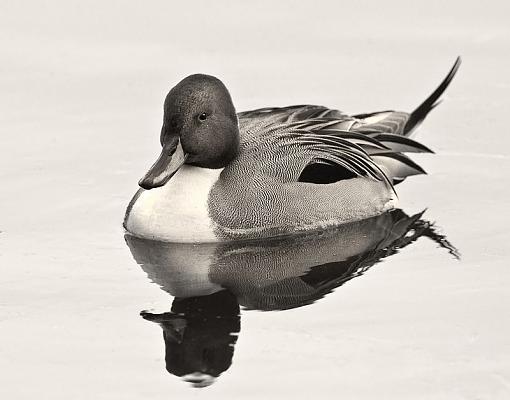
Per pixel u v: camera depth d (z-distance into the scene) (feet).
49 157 57.47
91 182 54.85
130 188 54.34
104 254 47.03
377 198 51.96
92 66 67.82
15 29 71.82
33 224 50.14
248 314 41.52
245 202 48.80
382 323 40.60
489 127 60.70
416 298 42.52
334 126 53.36
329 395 36.09
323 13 73.82
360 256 47.01
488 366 37.63
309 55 68.95
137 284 44.16
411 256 46.70
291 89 65.05
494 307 41.55
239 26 72.38
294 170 50.06
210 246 48.29
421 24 72.13
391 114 56.90
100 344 39.37
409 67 67.36
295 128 52.13
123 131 60.64
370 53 69.00
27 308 42.04
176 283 44.27
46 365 38.06
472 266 45.34
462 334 39.65
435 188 54.34
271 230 49.21
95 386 36.81
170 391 36.50
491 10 73.26
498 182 54.60
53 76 66.64
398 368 37.63
